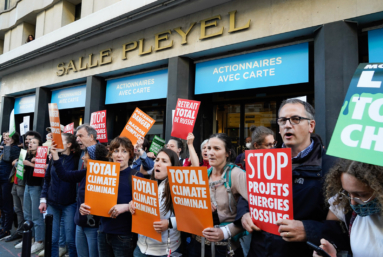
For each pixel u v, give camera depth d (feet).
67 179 9.93
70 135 12.00
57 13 32.35
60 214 11.86
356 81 4.30
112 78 26.55
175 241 7.32
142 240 7.45
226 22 18.12
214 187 6.86
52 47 28.78
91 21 26.17
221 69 19.33
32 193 14.48
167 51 21.08
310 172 5.28
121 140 8.70
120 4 23.65
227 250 6.27
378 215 4.11
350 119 4.11
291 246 5.15
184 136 12.59
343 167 4.24
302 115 5.60
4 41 42.57
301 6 15.28
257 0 16.90
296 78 15.97
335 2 14.23
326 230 4.72
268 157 5.27
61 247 12.62
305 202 5.21
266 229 5.22
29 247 8.34
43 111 32.99
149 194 6.86
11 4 42.09
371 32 14.06
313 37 15.65
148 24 21.94
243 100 21.94
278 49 16.85
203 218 5.94
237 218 6.01
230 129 22.47
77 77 28.17
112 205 7.81
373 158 3.72
